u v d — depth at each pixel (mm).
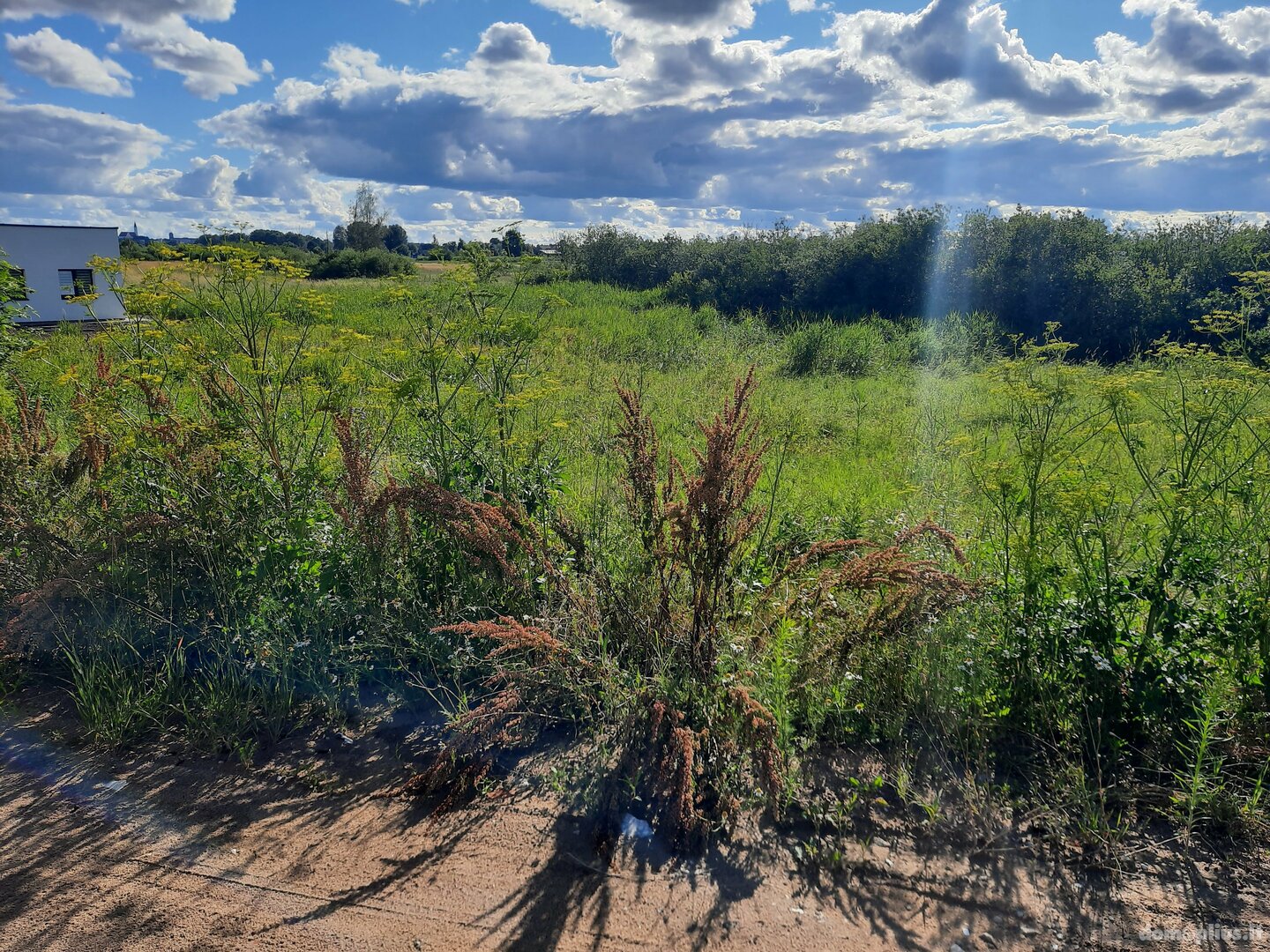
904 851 2934
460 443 4656
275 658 3848
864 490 6691
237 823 3047
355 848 2920
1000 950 2533
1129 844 2980
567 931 2568
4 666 4090
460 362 4914
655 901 2691
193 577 4277
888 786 3262
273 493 4453
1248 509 3830
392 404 4828
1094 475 4242
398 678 3896
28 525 4312
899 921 2635
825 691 3562
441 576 4234
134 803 3162
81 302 4859
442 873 2805
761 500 5930
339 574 4090
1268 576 3637
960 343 15812
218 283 4777
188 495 4355
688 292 25906
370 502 4117
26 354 5699
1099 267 18953
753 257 25047
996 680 3676
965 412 8539
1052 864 2883
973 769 3346
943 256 21547
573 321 18328
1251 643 3512
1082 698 3543
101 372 4914
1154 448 5660
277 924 2580
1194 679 3500
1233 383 3996
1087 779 3246
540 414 6402
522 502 4441
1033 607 3775
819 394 12016
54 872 2793
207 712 3602
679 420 8594
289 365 5043
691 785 2869
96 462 4492
